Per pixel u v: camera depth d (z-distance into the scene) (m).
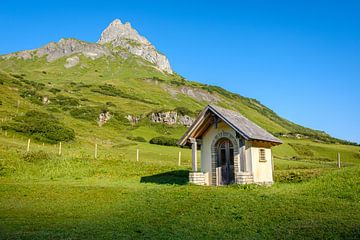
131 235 12.15
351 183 19.80
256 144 24.56
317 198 17.42
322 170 27.81
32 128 62.72
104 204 18.11
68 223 13.92
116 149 61.31
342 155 86.19
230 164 25.16
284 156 72.75
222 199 17.38
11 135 58.31
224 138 25.36
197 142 26.22
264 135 25.16
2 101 90.38
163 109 123.06
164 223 13.83
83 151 49.31
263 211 14.95
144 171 34.22
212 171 25.56
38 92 122.00
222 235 12.12
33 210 16.70
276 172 29.58
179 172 33.12
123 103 136.38
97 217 15.10
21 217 15.03
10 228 12.93
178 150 68.69
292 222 13.27
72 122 85.31
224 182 25.06
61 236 11.83
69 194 21.02
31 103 103.81
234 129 23.25
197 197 18.28
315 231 11.99
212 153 25.72
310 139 127.31
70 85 164.75
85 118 100.88
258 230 12.63
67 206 17.70
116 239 11.61
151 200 18.38
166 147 73.69
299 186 21.56
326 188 19.72
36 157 36.44
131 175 32.53
